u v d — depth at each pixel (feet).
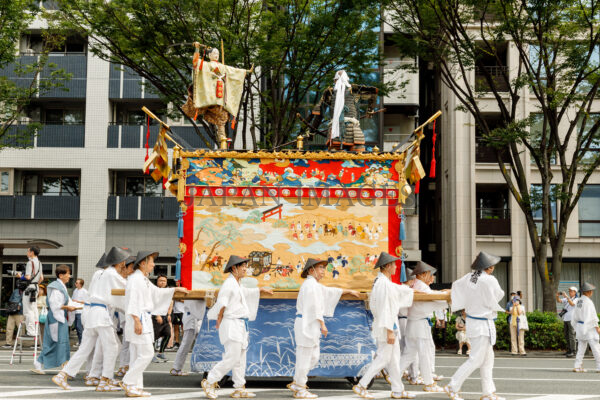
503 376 40.78
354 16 58.23
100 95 92.27
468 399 29.94
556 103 58.59
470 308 29.12
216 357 32.83
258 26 57.77
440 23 59.57
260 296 33.06
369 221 34.32
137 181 94.68
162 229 91.35
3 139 83.51
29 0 64.54
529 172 89.86
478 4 58.08
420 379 37.06
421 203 108.06
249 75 57.57
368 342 33.55
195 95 36.99
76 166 91.61
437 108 103.60
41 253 90.68
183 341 38.81
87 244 90.74
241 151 34.55
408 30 61.93
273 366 32.89
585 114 62.85
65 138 91.97
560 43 60.49
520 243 89.92
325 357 33.06
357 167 34.65
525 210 65.05
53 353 37.52
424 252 107.24
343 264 33.94
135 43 57.77
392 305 29.58
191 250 33.81
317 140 77.00
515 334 60.90
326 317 33.55
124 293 31.48
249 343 33.14
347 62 60.59
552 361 53.78
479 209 91.91
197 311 33.55
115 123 93.61
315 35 57.77
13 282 89.35
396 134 93.81
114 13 57.93
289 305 33.71
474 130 91.50
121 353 37.68
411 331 32.30
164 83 61.93
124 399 28.14
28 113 94.63
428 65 104.78
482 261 29.40
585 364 51.44
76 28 60.23
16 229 90.94
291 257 33.86
